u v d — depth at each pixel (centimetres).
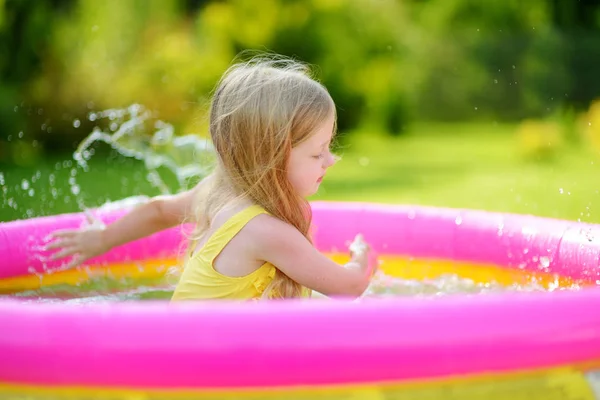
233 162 184
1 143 917
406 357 128
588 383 145
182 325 125
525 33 1223
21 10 942
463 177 838
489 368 133
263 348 125
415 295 231
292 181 183
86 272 255
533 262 243
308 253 176
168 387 127
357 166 933
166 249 269
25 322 129
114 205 281
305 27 1069
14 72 941
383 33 1132
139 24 1022
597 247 224
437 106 1212
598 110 1013
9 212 518
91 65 973
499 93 1191
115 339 125
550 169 869
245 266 176
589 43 1093
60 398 131
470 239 260
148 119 894
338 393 130
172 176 771
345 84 1116
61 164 876
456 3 1330
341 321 127
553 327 135
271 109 178
